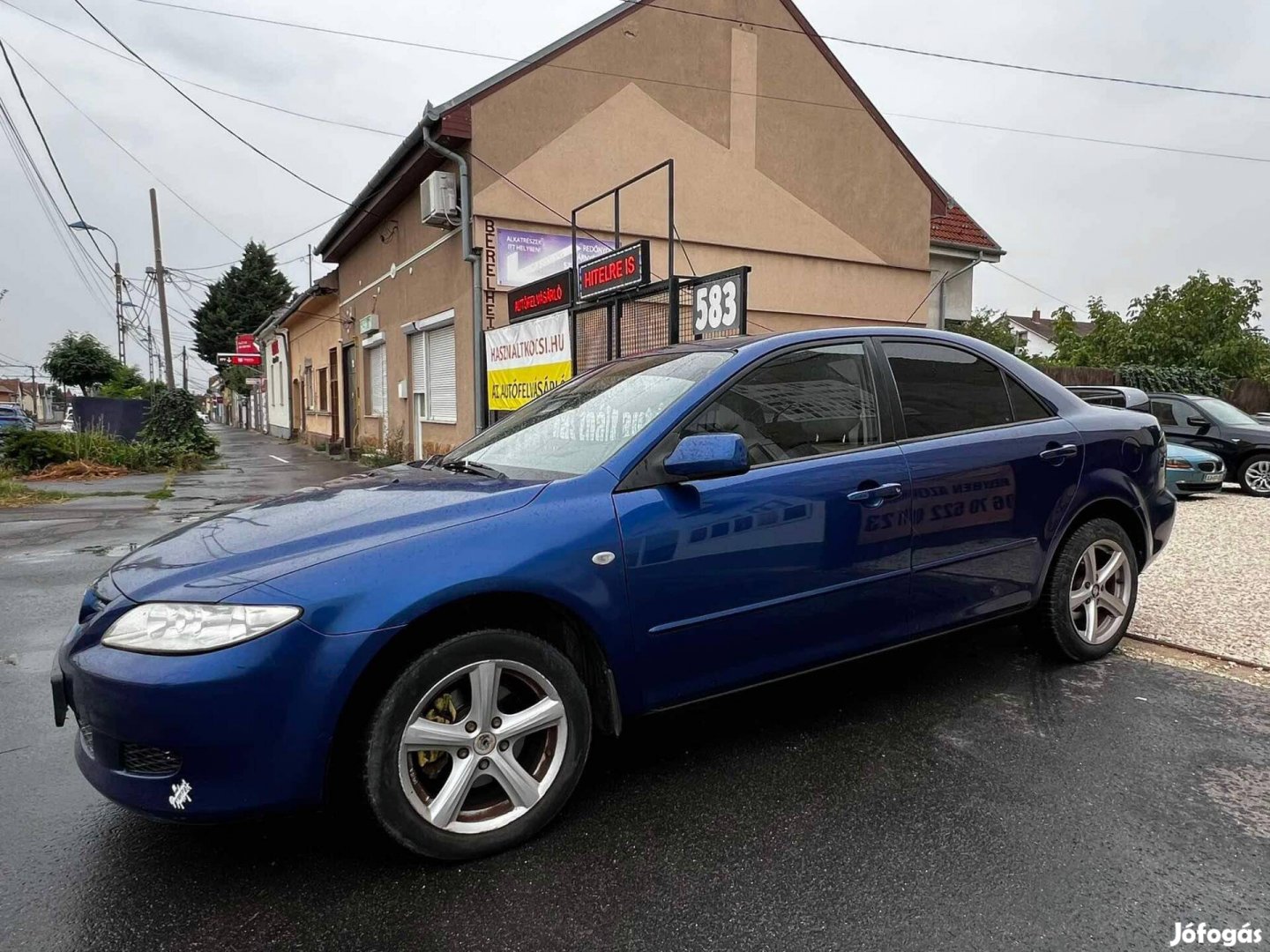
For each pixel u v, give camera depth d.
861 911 2.19
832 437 3.21
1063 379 17.72
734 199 13.24
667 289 7.74
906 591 3.29
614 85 12.16
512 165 11.51
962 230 16.98
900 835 2.56
